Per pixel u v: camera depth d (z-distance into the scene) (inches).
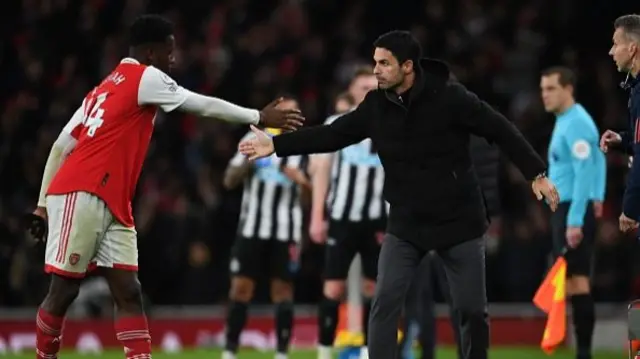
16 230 2037.4
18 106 2277.3
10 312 1881.2
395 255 1013.2
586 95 2482.8
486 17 2623.0
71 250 949.8
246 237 1449.3
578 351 1352.1
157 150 2253.9
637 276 2047.2
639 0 2642.7
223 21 2573.8
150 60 994.7
